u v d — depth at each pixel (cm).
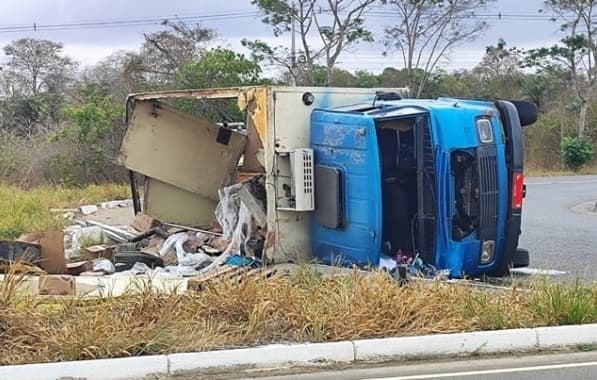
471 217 964
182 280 902
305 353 701
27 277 854
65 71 5309
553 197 2556
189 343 704
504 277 1029
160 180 1298
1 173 2648
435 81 4466
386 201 999
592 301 812
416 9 4231
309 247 1030
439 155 942
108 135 2716
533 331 755
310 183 1005
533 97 4841
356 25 3828
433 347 729
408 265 941
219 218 1170
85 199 2169
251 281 813
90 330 694
